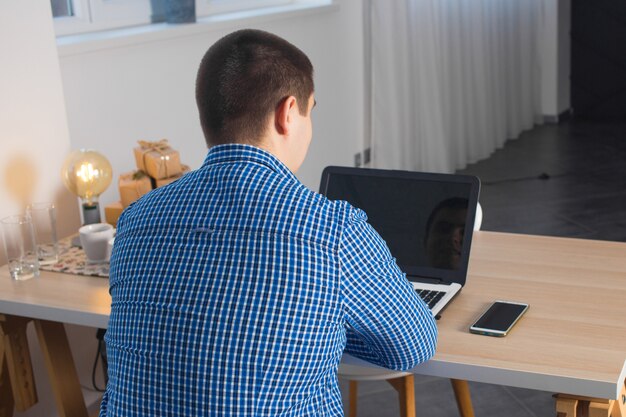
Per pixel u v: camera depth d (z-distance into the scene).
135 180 2.46
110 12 3.41
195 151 3.71
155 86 3.43
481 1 5.60
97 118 3.15
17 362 2.10
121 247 1.31
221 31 3.74
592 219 4.48
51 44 2.42
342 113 4.75
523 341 1.58
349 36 4.73
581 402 1.54
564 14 6.86
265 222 1.20
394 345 1.34
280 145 1.30
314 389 1.24
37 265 2.11
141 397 1.22
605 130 6.58
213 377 1.17
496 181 5.29
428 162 5.28
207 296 1.19
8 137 2.31
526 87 6.57
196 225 1.23
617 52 6.84
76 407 2.16
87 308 1.90
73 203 2.54
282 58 1.28
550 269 1.95
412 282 1.87
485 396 2.73
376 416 2.65
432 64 5.14
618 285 1.84
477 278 1.92
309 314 1.19
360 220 1.28
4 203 2.32
